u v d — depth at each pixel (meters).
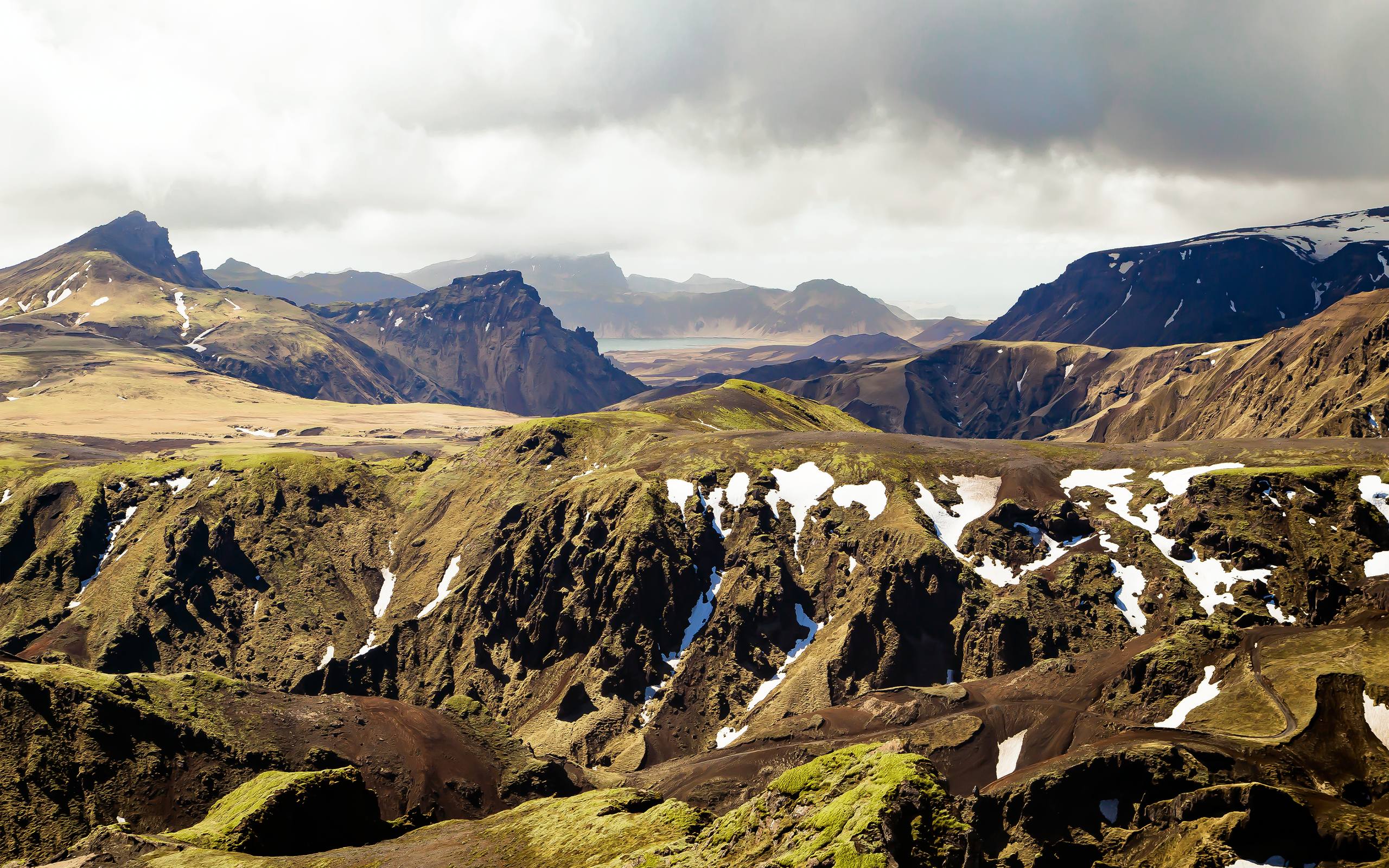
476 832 137.38
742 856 98.19
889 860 83.19
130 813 145.75
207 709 167.75
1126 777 156.62
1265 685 171.38
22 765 145.12
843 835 87.69
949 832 88.44
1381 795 144.25
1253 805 135.38
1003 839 157.75
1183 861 135.00
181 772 154.38
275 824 135.62
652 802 139.38
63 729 150.88
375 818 151.38
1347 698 160.12
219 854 123.12
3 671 154.38
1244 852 132.12
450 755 181.38
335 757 169.62
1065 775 158.38
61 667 163.12
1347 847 130.00
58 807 142.62
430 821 163.38
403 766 173.88
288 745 168.00
